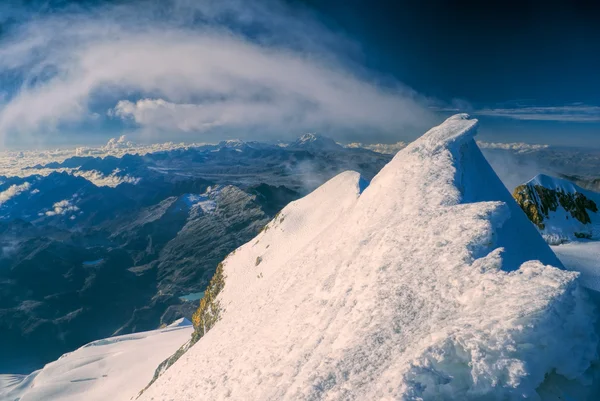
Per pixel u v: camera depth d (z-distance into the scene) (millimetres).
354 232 23812
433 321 10859
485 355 8453
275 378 14305
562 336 8969
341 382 10445
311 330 16094
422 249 14773
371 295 13883
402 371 8867
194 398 20531
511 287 10266
